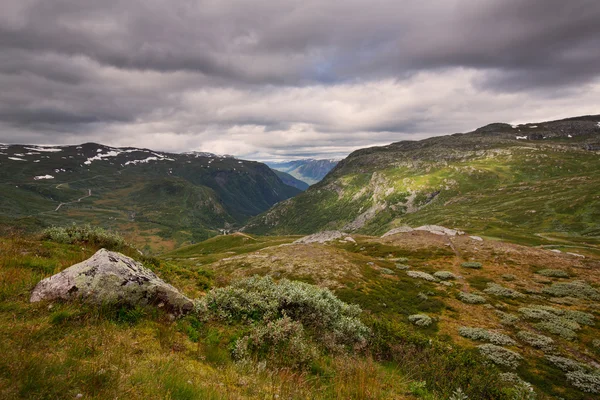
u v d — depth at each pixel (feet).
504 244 229.66
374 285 150.41
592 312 119.75
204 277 61.87
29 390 14.94
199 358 25.64
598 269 170.09
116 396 16.40
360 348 42.83
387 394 28.63
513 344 93.45
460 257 211.00
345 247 296.30
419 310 123.54
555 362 83.10
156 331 27.40
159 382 18.90
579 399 69.15
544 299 133.90
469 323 110.22
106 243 58.29
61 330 22.36
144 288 30.30
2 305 23.89
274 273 166.81
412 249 243.40
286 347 31.63
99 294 27.22
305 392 23.93
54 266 37.45
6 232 50.88
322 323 43.32
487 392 37.55
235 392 21.38
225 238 472.44
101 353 20.84
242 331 32.86
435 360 42.55
